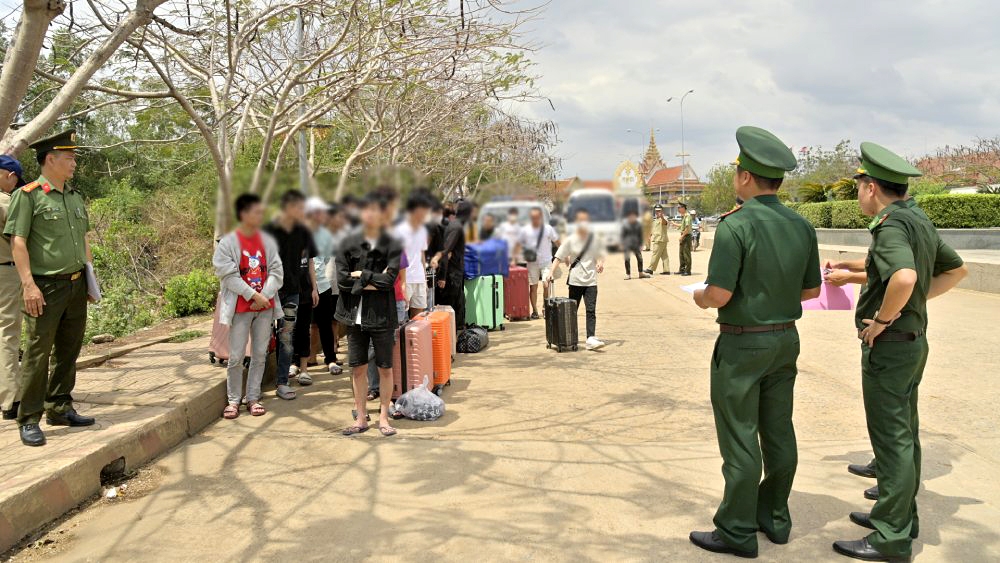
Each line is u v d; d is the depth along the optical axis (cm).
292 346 631
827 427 514
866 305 338
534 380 674
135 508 386
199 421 527
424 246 682
